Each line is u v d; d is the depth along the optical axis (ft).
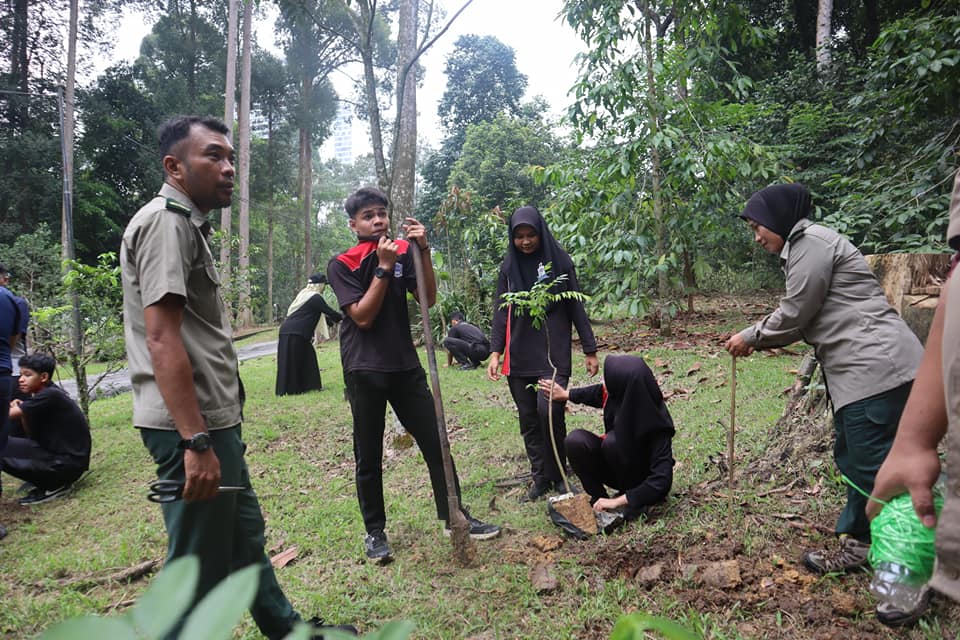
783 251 9.50
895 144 24.57
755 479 12.55
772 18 48.93
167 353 6.73
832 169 32.12
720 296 50.24
